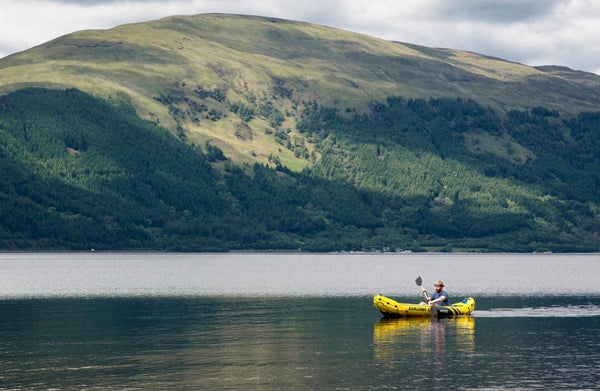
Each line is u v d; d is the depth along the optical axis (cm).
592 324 5816
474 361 4131
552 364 4034
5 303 8038
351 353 4419
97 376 3734
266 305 7769
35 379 3659
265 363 4091
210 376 3734
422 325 5822
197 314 6738
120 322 6059
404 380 3631
